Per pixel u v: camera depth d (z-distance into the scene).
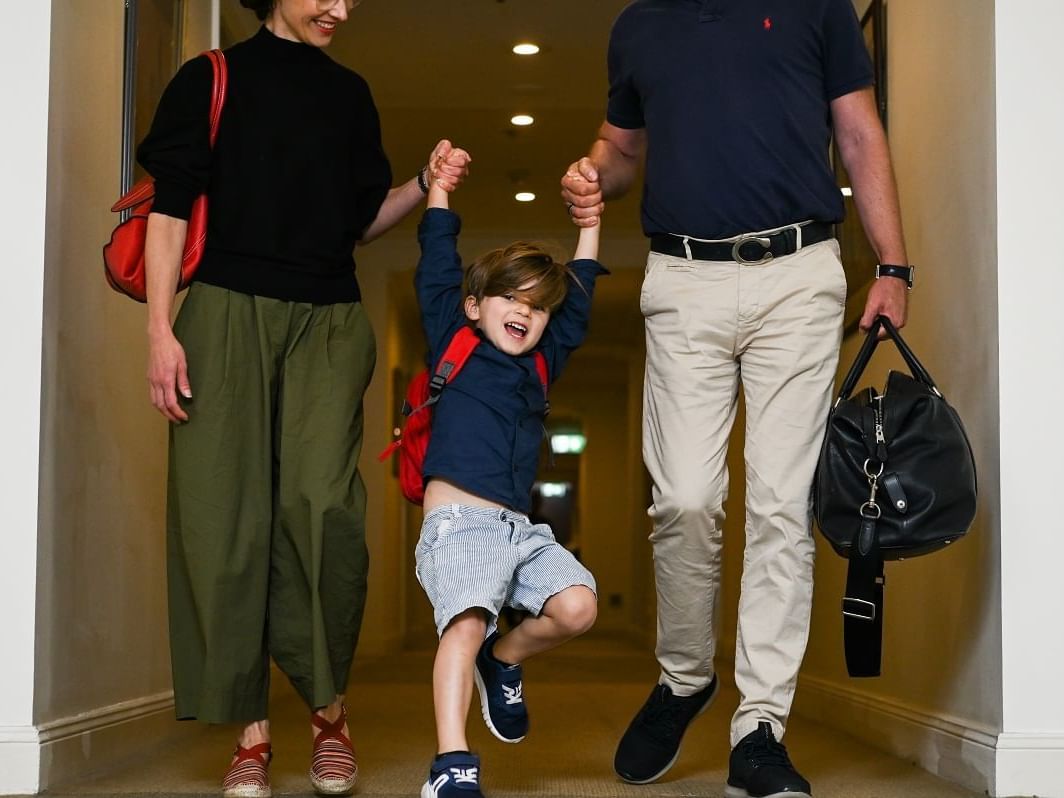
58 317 2.69
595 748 3.44
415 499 2.47
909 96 3.40
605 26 6.03
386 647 10.26
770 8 2.47
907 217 3.42
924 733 3.09
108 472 3.07
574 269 2.57
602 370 16.86
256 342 2.41
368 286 10.41
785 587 2.42
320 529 2.39
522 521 2.35
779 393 2.46
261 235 2.43
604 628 18.11
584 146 7.91
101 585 3.01
